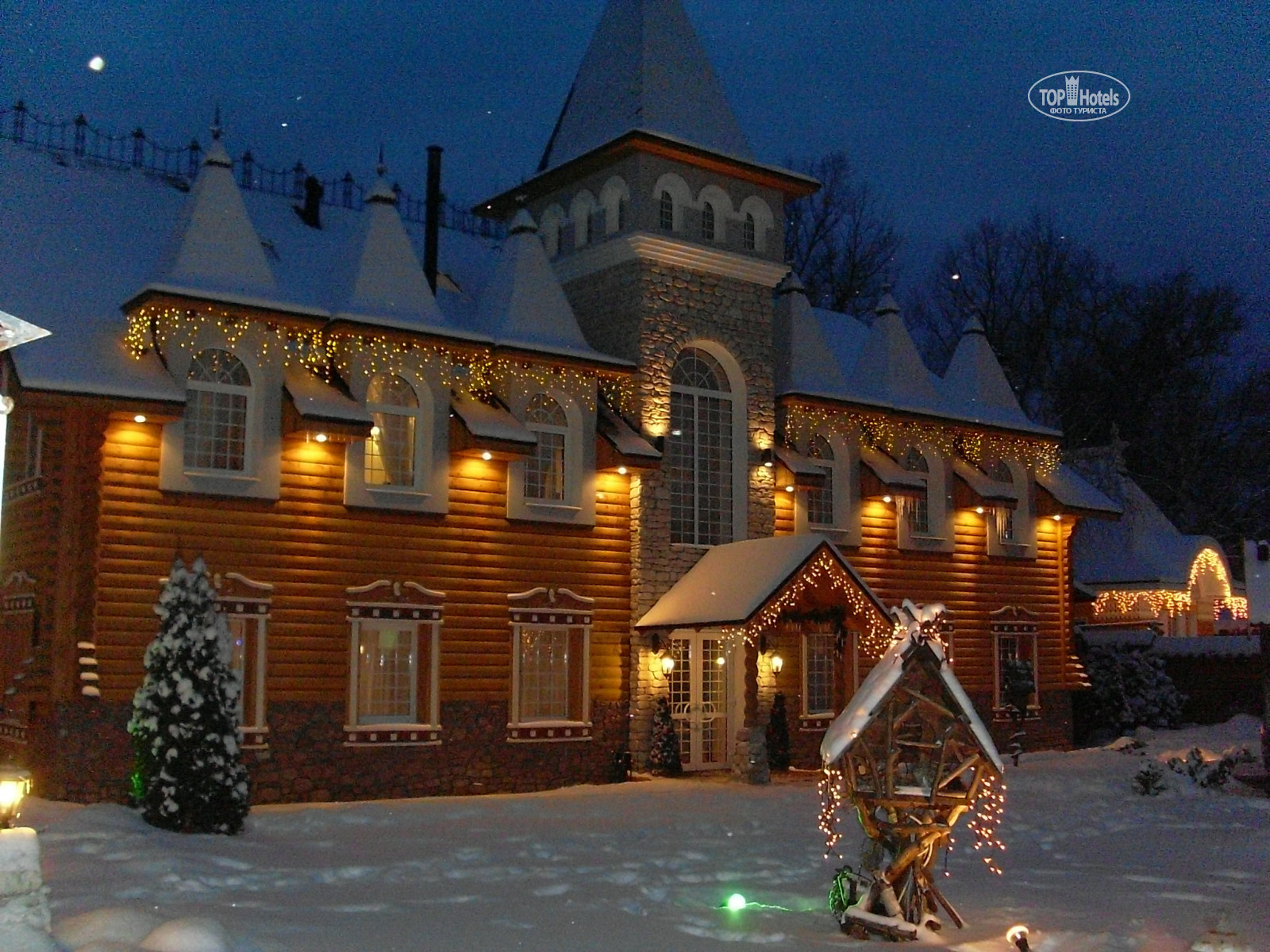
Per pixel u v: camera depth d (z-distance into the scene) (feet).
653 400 82.23
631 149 83.51
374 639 69.26
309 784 65.62
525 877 42.75
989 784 41.42
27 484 65.77
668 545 81.82
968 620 100.37
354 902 37.09
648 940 32.73
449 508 72.23
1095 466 148.05
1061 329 176.96
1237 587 157.38
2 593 68.33
